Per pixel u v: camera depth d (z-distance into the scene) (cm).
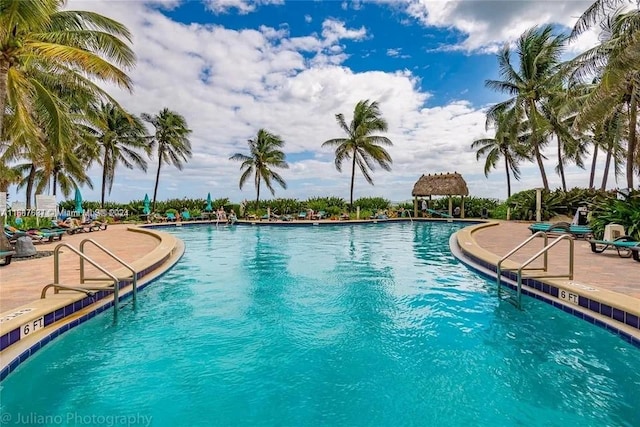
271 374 371
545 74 2334
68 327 453
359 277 806
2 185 2394
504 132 2602
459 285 724
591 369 384
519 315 543
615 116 1741
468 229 1509
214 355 415
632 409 309
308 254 1164
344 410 310
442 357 409
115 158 3048
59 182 3033
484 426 287
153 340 457
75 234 1608
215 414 304
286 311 568
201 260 1043
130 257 913
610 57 1192
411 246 1359
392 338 462
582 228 1209
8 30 842
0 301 488
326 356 413
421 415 301
